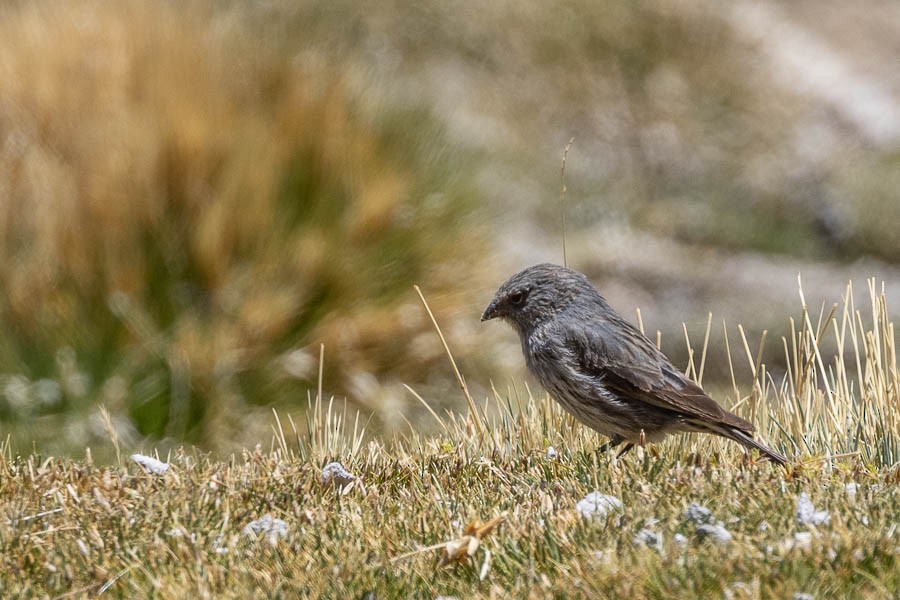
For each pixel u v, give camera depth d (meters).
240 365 13.01
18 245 12.99
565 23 27.11
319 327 13.41
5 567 5.59
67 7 15.14
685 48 28.05
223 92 14.59
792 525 5.63
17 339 12.61
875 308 8.17
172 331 12.96
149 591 5.33
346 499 6.57
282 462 7.27
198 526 6.05
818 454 7.14
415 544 5.79
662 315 20.84
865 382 8.01
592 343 8.18
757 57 29.17
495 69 25.97
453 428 8.61
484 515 6.16
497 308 8.64
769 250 25.42
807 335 8.17
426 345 13.96
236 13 17.28
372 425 13.16
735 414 8.11
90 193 13.17
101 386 12.56
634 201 25.41
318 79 15.28
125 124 13.54
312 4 23.67
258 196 13.59
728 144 27.20
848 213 25.89
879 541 5.23
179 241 13.27
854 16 33.47
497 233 16.72
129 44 14.68
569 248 22.55
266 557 5.66
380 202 14.22
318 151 14.34
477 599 5.17
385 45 24.91
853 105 29.52
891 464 7.09
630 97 26.95
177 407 12.64
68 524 6.05
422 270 14.47
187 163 13.46
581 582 5.16
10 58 14.14
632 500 6.14
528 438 7.96
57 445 12.09
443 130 16.36
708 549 5.36
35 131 13.58
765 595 4.92
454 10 26.11
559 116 25.98
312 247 13.58
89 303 12.90
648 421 8.01
